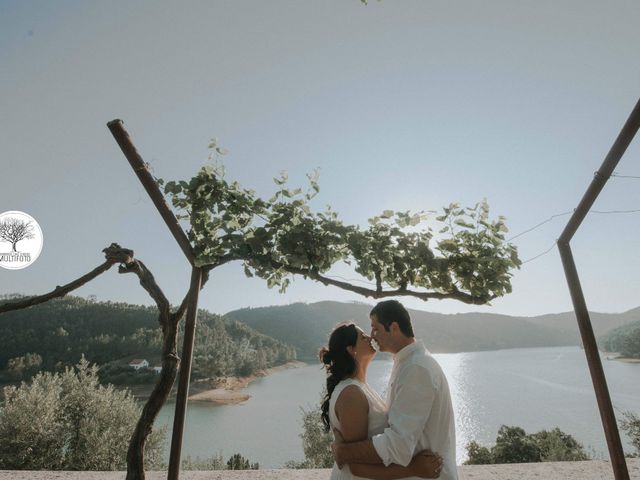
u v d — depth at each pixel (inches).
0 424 602.2
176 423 128.0
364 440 82.6
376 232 150.6
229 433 2691.9
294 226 142.6
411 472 81.2
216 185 138.7
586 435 2415.1
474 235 156.2
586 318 135.0
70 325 6471.5
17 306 145.8
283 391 4626.0
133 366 4965.6
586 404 3417.8
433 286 154.9
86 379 663.1
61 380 661.3
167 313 147.2
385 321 92.6
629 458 218.4
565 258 138.0
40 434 599.5
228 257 140.6
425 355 88.7
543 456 1333.7
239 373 5895.7
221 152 142.0
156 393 141.7
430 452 83.3
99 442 614.2
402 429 79.7
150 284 147.9
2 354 5487.2
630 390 3932.1
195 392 4409.5
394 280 152.5
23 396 610.5
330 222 144.3
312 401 3828.7
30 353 5492.1
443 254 154.8
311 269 144.6
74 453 625.3
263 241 140.0
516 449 1460.4
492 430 2778.1
